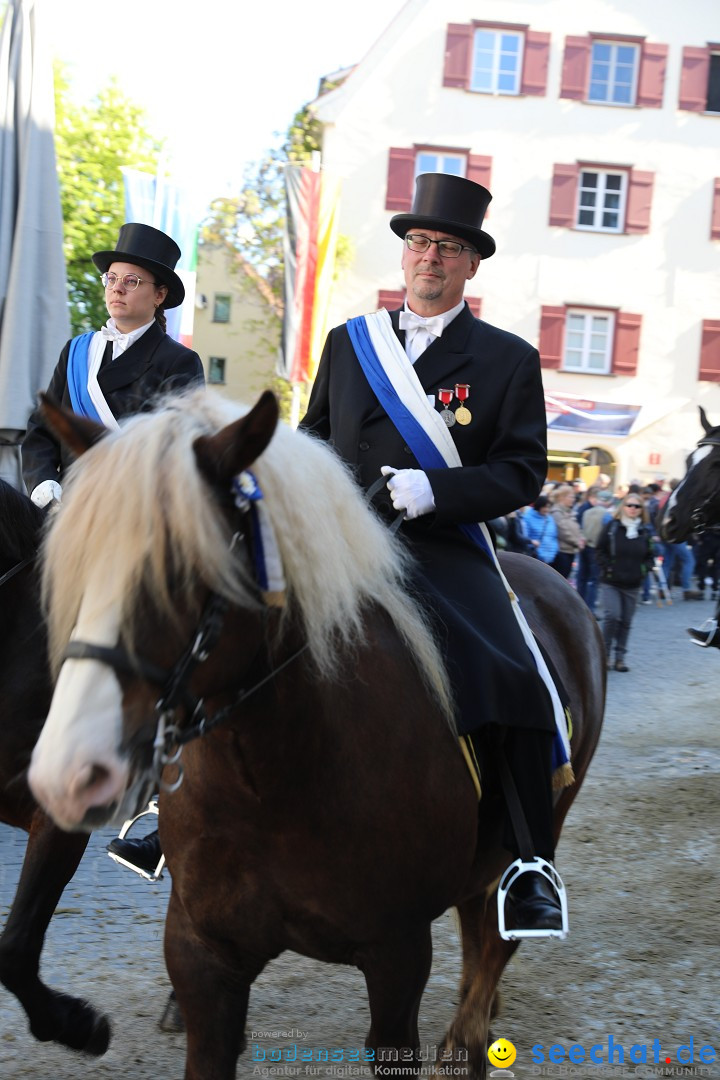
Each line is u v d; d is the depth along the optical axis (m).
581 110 23.00
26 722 3.11
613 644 11.34
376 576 2.43
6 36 6.30
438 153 22.92
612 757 7.63
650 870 5.37
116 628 1.78
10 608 3.14
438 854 2.46
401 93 22.78
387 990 2.45
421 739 2.46
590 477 23.06
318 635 2.19
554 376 23.25
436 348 2.94
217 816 2.31
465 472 2.75
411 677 2.50
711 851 5.68
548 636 3.43
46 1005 3.05
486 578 2.88
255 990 3.95
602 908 4.85
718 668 11.25
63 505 1.91
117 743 1.75
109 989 3.90
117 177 23.55
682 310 23.25
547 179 23.02
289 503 2.15
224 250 25.56
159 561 1.79
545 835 2.68
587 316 23.30
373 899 2.38
